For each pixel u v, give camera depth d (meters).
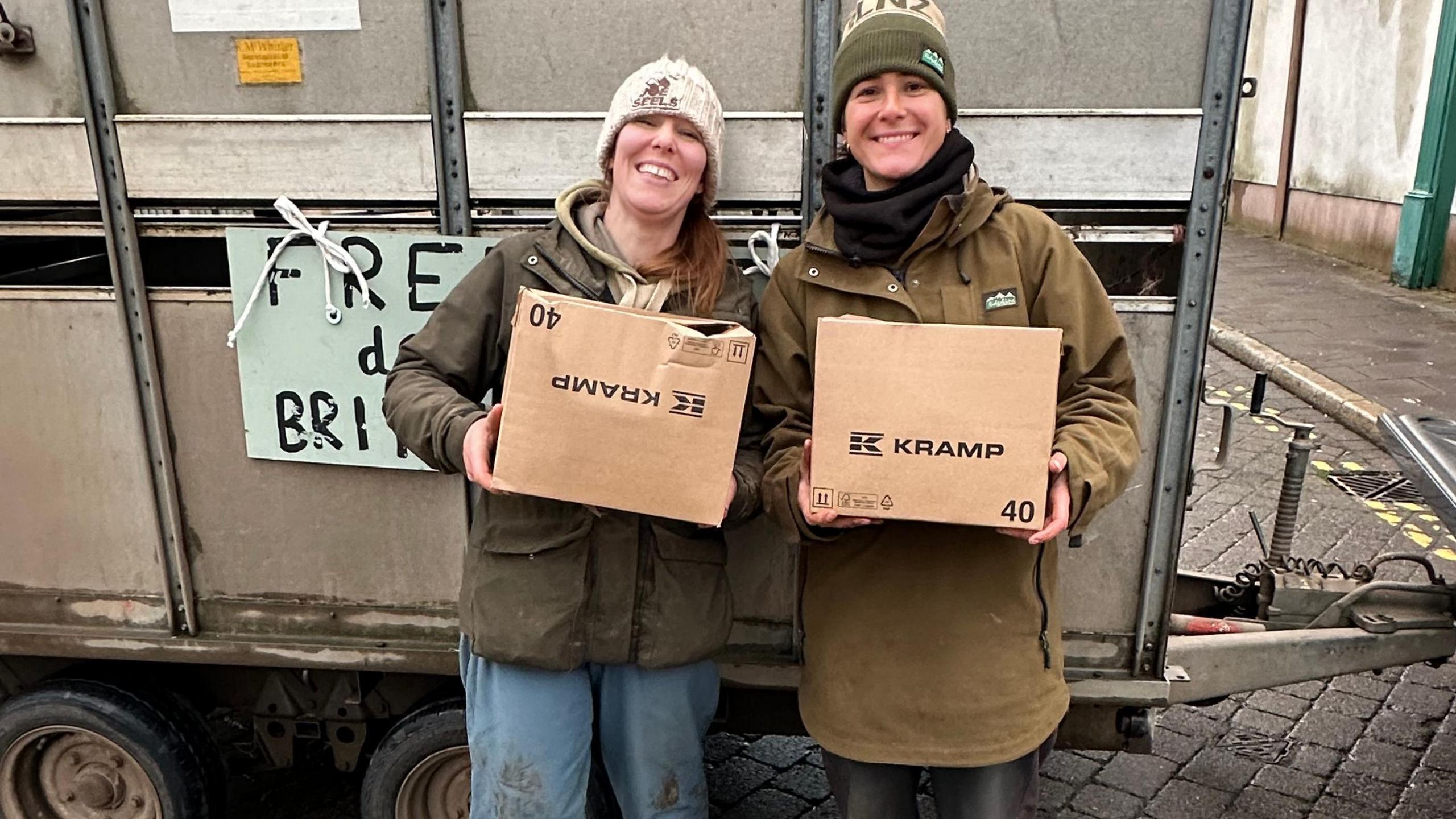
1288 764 2.94
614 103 1.69
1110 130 1.82
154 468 2.14
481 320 1.71
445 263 1.97
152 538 2.19
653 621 1.71
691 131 1.67
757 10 1.84
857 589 1.70
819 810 2.76
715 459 1.54
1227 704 3.24
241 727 2.82
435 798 2.28
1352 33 9.97
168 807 2.30
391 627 2.20
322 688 2.34
